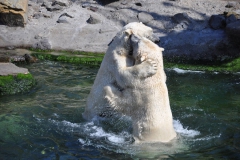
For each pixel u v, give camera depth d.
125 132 11.68
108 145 10.98
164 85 10.84
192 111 13.61
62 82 16.45
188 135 11.66
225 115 13.30
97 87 11.92
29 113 13.14
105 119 12.14
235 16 21.67
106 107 11.68
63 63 19.30
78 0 25.09
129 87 10.84
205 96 15.10
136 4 23.94
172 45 20.73
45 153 10.62
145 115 10.75
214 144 11.13
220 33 20.97
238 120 12.88
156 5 23.72
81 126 12.12
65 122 12.43
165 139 10.81
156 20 22.64
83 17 23.31
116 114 11.76
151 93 10.62
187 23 21.95
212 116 13.18
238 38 19.95
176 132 11.78
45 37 21.69
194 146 10.96
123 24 22.59
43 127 12.09
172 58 20.12
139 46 10.64
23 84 15.57
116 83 11.41
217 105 14.21
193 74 17.89
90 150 10.75
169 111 10.93
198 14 22.73
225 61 19.64
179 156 10.35
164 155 10.37
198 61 19.94
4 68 16.41
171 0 24.06
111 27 22.22
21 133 11.70
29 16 23.59
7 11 22.33
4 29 22.44
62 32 22.05
